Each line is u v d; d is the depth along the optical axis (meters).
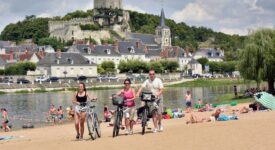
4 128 45.69
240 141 18.72
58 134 33.88
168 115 43.34
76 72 159.75
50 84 127.19
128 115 24.48
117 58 192.62
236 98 72.88
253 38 70.19
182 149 17.94
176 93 109.31
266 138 18.92
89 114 23.61
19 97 103.81
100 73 173.00
